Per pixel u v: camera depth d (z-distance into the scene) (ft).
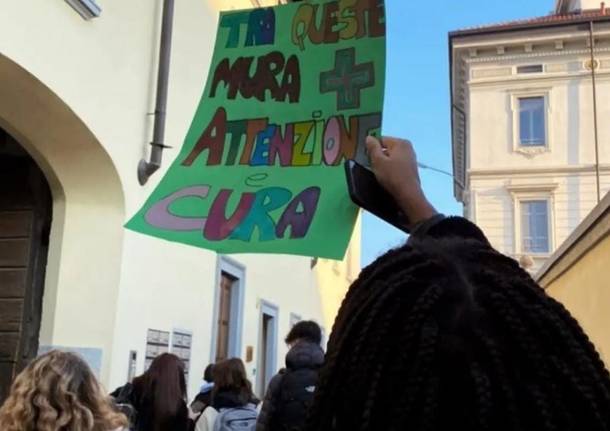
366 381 2.26
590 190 73.51
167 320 20.54
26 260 18.04
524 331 2.21
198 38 22.93
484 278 2.38
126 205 17.85
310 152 7.36
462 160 97.50
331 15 7.75
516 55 77.30
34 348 17.58
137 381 13.14
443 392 2.16
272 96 7.97
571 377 2.18
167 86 19.36
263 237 7.02
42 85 14.75
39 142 16.80
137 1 18.74
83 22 16.22
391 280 2.43
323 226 6.70
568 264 21.75
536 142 75.82
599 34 74.59
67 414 6.93
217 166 7.86
